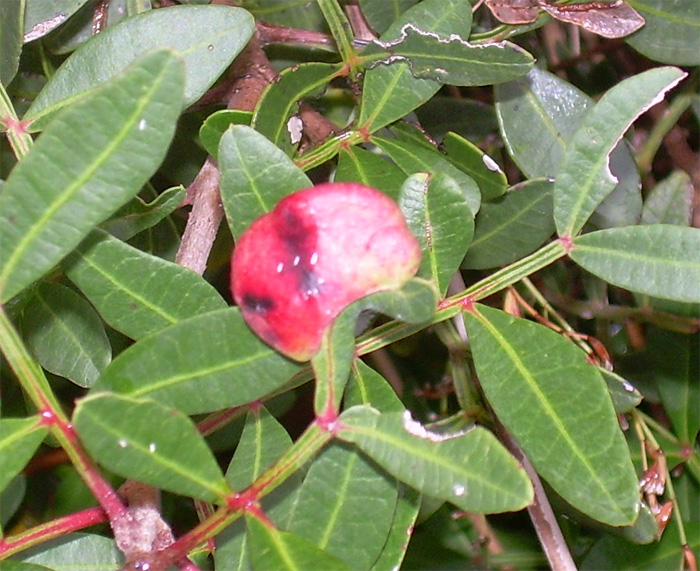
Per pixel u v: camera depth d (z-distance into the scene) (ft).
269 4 0.60
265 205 0.38
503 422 0.39
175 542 0.35
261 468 0.40
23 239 0.34
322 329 0.34
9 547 0.36
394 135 0.57
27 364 0.35
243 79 0.56
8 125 0.43
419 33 0.47
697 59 0.54
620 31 0.53
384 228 0.33
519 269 0.41
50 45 0.56
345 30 0.48
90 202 0.34
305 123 0.54
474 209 0.47
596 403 0.38
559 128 0.55
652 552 0.65
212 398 0.35
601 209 0.61
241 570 0.39
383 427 0.35
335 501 0.38
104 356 0.45
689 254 0.40
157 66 0.33
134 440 0.32
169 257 0.58
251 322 0.34
